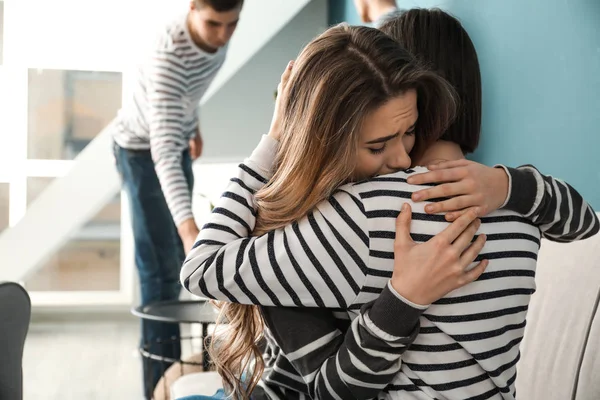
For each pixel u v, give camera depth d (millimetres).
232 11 2641
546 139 2035
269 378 1185
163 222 3131
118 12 4066
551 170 2008
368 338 996
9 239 3854
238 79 4375
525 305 1076
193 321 2375
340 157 1028
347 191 1045
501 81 2340
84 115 4926
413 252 998
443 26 1189
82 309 5059
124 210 4992
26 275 3912
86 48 4441
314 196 1037
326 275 1025
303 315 1095
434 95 1089
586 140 1809
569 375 1342
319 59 1053
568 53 1897
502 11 2309
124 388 3543
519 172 1092
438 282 985
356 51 1046
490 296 1040
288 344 1100
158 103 2738
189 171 3182
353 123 1021
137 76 2949
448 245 999
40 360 4016
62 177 3826
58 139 4910
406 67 1035
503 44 2312
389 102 1029
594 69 1765
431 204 1023
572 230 1152
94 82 4910
